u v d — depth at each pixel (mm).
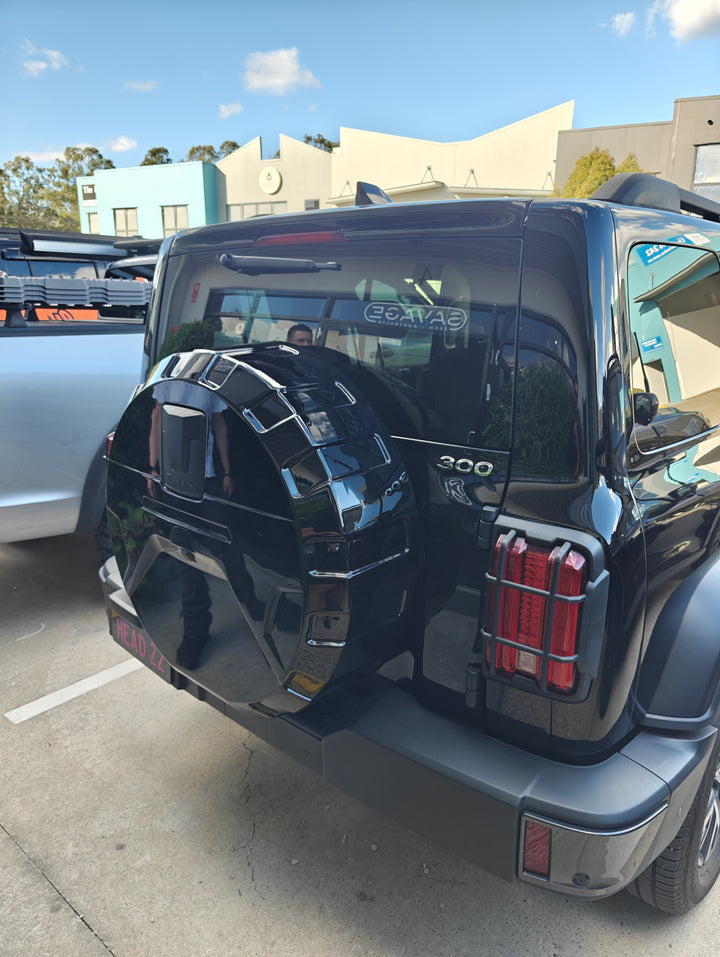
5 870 2199
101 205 44375
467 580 1604
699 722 1633
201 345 2314
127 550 2021
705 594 1783
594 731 1477
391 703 1740
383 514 1573
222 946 1953
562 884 1470
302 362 1733
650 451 1596
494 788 1477
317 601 1542
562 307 1444
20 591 4125
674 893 1878
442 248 1625
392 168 35812
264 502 1576
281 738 1886
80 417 3553
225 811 2469
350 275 1813
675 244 1755
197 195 41531
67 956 1920
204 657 1859
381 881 2176
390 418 1728
